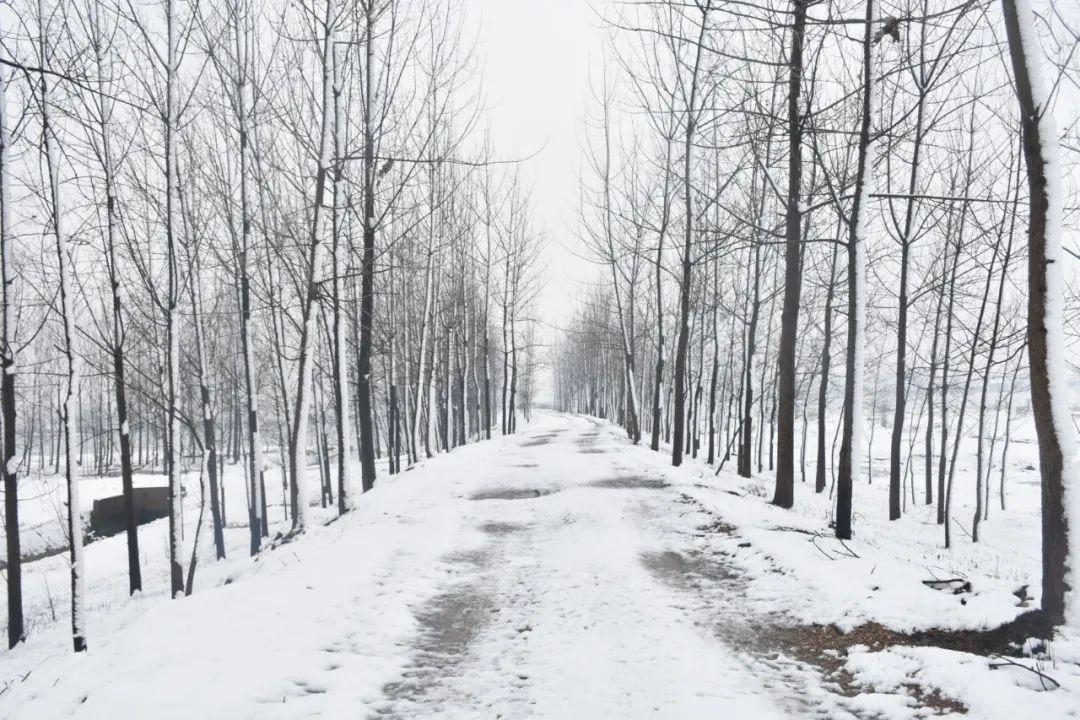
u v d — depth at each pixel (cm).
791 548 872
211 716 438
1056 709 406
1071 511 504
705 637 607
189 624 623
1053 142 523
